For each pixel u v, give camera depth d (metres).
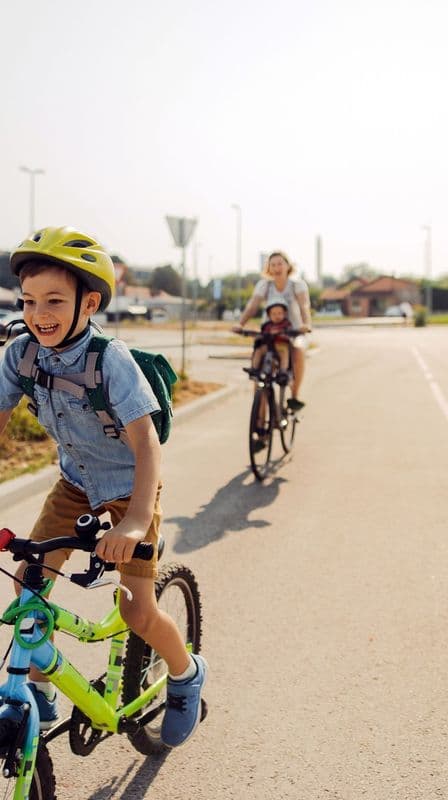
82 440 2.60
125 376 2.46
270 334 7.67
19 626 2.19
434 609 4.45
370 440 9.36
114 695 2.82
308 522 6.08
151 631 2.75
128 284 102.81
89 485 2.71
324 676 3.71
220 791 2.90
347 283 106.62
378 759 3.08
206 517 6.21
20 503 6.43
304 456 8.48
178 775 2.99
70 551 2.87
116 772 3.01
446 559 5.25
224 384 14.38
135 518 2.33
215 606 4.50
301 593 4.69
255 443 7.25
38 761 2.27
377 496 6.82
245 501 6.68
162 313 65.38
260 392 7.30
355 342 32.12
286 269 7.90
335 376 16.97
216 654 3.92
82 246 2.38
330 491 7.00
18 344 2.55
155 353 2.72
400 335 39.94
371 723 3.32
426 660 3.86
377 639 4.09
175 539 5.66
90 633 2.60
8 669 2.17
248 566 5.13
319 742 3.19
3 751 2.06
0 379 2.59
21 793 2.10
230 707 3.45
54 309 2.34
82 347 2.46
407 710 3.42
